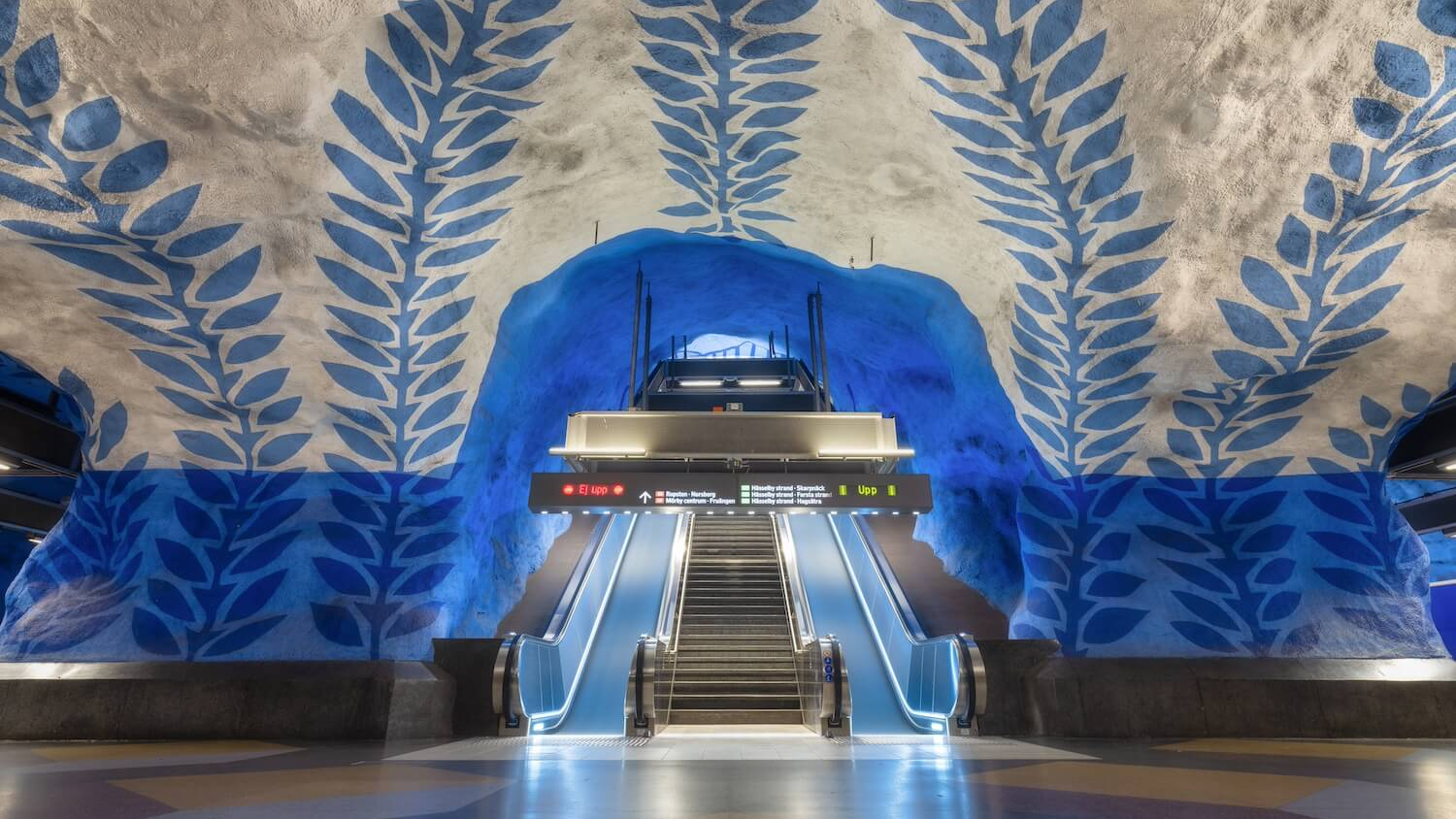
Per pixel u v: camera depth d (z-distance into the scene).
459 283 7.73
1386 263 6.15
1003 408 9.42
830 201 8.16
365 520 7.86
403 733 6.68
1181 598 7.58
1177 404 7.80
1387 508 7.57
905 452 8.02
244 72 5.04
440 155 6.39
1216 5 4.73
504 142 6.65
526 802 3.20
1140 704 6.89
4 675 6.59
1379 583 7.31
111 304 6.71
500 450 10.46
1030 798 3.29
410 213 6.72
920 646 8.74
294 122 5.52
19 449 10.01
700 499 7.96
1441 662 6.89
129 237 6.03
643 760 4.95
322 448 7.93
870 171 7.41
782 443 8.14
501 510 10.87
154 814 2.87
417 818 2.78
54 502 13.38
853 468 8.83
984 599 11.25
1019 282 7.84
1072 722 6.92
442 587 7.87
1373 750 5.46
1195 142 5.59
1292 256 6.26
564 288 10.50
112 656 6.84
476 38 5.56
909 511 7.97
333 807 3.03
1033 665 7.45
